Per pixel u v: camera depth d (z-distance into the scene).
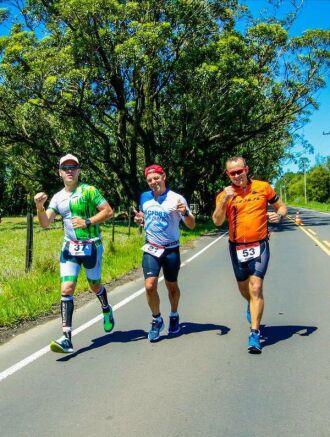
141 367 4.91
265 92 31.94
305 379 4.48
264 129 32.16
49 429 3.63
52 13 25.97
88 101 26.41
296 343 5.57
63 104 24.58
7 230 30.95
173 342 5.75
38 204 5.30
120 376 4.68
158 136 31.91
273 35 28.64
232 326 6.41
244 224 5.36
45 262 11.14
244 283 5.67
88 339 6.03
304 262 12.92
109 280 10.88
